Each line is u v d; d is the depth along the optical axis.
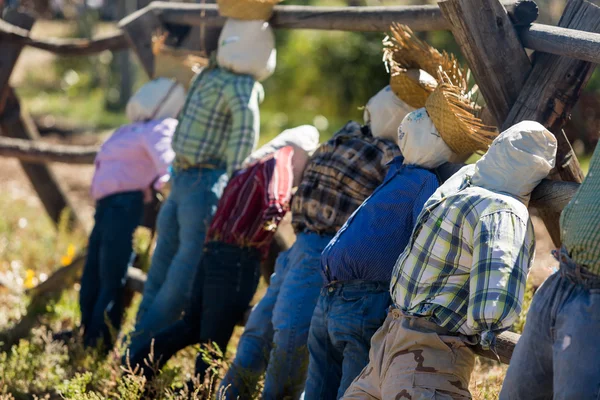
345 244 7.70
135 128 12.51
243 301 10.05
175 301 11.18
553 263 12.41
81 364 11.94
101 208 12.62
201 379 9.89
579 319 5.74
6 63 16.69
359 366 7.66
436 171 7.84
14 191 22.27
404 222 7.57
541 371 6.10
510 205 6.24
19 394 11.38
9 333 13.68
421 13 10.08
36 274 16.62
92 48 16.55
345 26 11.03
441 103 7.53
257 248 10.05
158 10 14.20
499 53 8.30
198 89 11.28
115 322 12.56
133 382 9.64
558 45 7.92
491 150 6.64
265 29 11.24
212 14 13.20
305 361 8.98
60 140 28.77
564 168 8.31
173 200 11.46
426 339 6.64
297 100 31.95
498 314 5.89
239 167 10.62
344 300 7.76
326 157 8.99
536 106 8.23
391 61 8.86
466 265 6.49
